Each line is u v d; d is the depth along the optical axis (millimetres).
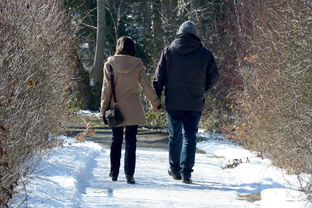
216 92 37375
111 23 76812
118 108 19156
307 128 17297
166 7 49594
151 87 19469
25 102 15602
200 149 30953
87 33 73688
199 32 41250
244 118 28703
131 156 19297
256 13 29031
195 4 43812
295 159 18688
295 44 18266
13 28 15609
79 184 18500
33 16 19484
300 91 17609
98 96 61688
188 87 19672
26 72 15727
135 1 78750
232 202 16750
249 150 27328
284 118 19266
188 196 17516
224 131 33031
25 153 15125
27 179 15227
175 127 20062
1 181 12359
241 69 28312
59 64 23453
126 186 18828
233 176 21500
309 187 15750
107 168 22422
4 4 16688
